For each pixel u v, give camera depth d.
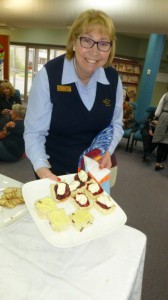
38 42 7.09
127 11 2.59
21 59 7.84
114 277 0.64
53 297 0.57
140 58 7.11
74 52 0.93
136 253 0.73
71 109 0.98
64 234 0.68
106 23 0.81
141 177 3.13
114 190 2.69
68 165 1.13
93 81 0.98
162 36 4.52
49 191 0.83
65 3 2.80
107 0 2.58
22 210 0.83
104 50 0.84
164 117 3.20
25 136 0.98
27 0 2.99
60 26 3.23
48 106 0.97
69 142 1.08
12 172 2.80
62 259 0.68
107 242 0.76
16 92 3.76
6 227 0.76
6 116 3.18
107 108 1.05
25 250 0.70
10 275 0.61
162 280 1.54
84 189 0.83
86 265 0.67
